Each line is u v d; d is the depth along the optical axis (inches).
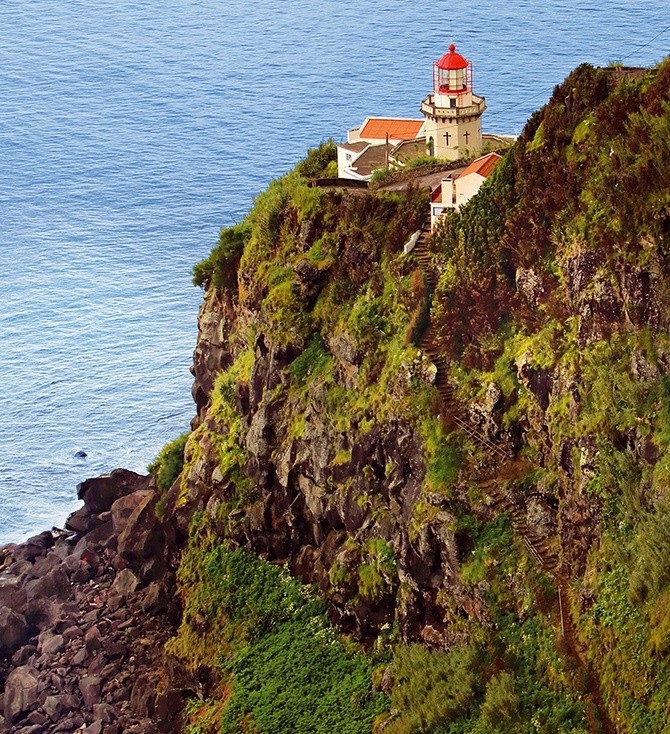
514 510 3998.5
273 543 4810.5
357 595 4397.1
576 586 3752.5
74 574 5457.7
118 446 6860.2
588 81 4138.8
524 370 4052.7
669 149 3690.9
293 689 4384.8
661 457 3575.3
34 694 4909.0
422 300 4382.4
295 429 4714.6
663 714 3344.0
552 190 4055.1
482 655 3870.6
